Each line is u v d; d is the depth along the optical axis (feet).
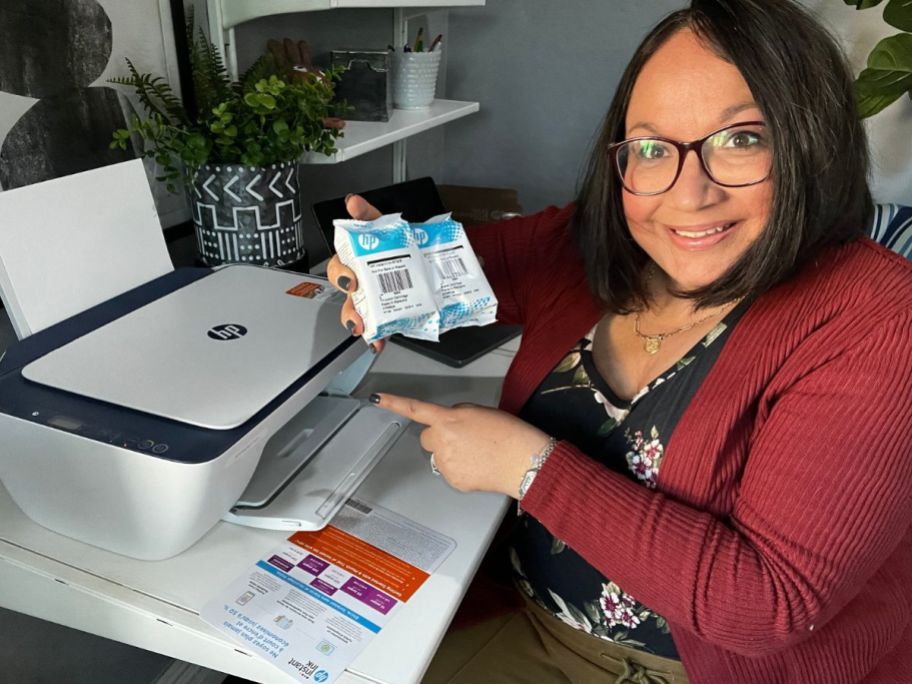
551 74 6.23
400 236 2.28
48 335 2.56
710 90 2.06
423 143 6.49
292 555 2.35
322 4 3.50
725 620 2.06
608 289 2.78
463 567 2.34
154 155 3.40
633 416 2.55
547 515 2.31
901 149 5.34
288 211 3.61
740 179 2.10
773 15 2.03
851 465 1.98
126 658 3.58
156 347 2.51
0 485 2.63
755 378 2.26
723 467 2.32
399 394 3.32
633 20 5.80
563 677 2.87
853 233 2.29
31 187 2.56
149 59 3.41
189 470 2.00
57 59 2.97
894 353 2.01
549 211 3.53
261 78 3.52
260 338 2.61
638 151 2.26
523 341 3.10
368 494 2.65
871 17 5.09
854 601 2.49
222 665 2.09
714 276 2.32
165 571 2.27
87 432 2.09
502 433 2.40
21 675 3.09
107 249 2.83
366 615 2.14
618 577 2.23
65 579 2.22
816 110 2.04
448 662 2.88
